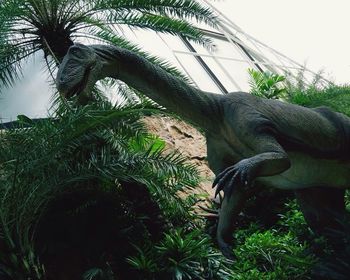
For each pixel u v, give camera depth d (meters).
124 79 4.63
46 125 5.66
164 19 7.91
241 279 5.08
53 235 6.41
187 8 7.83
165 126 8.92
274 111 4.58
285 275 4.98
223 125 4.64
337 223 5.19
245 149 4.51
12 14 6.85
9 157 5.67
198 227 7.00
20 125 6.03
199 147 8.96
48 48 7.38
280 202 7.18
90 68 4.34
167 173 6.34
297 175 4.76
